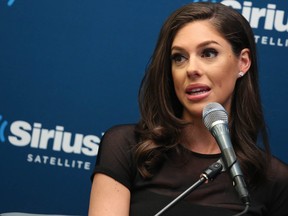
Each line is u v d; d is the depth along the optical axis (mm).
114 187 6609
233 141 6934
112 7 9039
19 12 9039
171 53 6688
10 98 9016
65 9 9039
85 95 9039
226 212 6457
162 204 6469
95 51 9039
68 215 9039
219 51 6527
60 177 9039
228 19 6656
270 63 8984
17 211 9031
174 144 6754
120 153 6797
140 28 9039
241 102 6949
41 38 9039
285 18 8969
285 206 6902
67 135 9039
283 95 9016
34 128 9031
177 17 6664
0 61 9016
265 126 7082
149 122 6863
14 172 9016
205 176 5332
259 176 6809
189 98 6480
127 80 9055
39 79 9031
